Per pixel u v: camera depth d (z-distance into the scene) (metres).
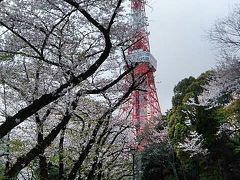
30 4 6.23
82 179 9.12
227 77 13.70
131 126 9.95
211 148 21.02
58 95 5.62
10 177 5.65
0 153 6.98
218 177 21.03
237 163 20.89
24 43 6.44
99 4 6.48
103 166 10.34
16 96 7.56
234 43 13.57
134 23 7.20
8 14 6.00
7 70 6.95
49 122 8.13
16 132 8.09
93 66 5.86
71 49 6.75
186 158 22.78
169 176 27.08
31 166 8.09
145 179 27.41
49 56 6.85
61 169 8.35
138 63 7.03
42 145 5.94
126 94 7.80
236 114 16.33
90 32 7.00
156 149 26.23
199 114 21.42
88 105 8.41
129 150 12.10
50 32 6.08
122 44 7.06
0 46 6.36
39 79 7.04
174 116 24.33
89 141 8.06
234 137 21.61
